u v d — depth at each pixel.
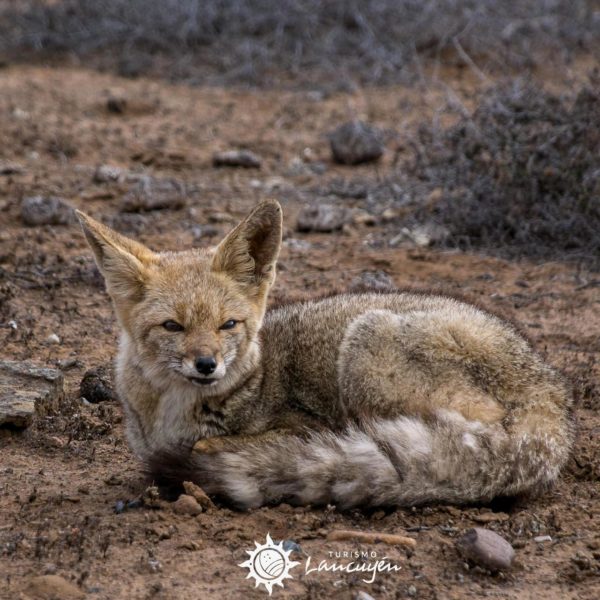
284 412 9.59
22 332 12.87
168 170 20.86
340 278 15.20
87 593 7.27
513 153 17.12
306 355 9.76
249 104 26.09
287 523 8.39
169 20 30.06
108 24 30.06
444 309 9.76
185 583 7.43
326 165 21.44
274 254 9.55
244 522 8.40
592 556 7.98
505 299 14.56
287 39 29.50
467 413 9.00
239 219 17.89
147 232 16.88
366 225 17.69
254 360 9.43
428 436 8.58
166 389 9.18
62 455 9.94
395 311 9.84
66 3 31.66
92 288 14.61
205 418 9.20
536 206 16.81
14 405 10.23
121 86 27.17
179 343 8.91
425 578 7.59
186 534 8.18
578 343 13.09
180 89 27.22
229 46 29.58
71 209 17.22
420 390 9.16
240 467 8.65
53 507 8.72
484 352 9.29
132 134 22.91
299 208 18.66
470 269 15.72
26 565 7.68
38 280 14.63
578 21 29.31
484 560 7.67
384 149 21.67
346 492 8.55
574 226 16.47
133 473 9.59
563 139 17.12
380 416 9.25
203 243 16.45
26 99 25.00
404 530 8.35
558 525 8.50
